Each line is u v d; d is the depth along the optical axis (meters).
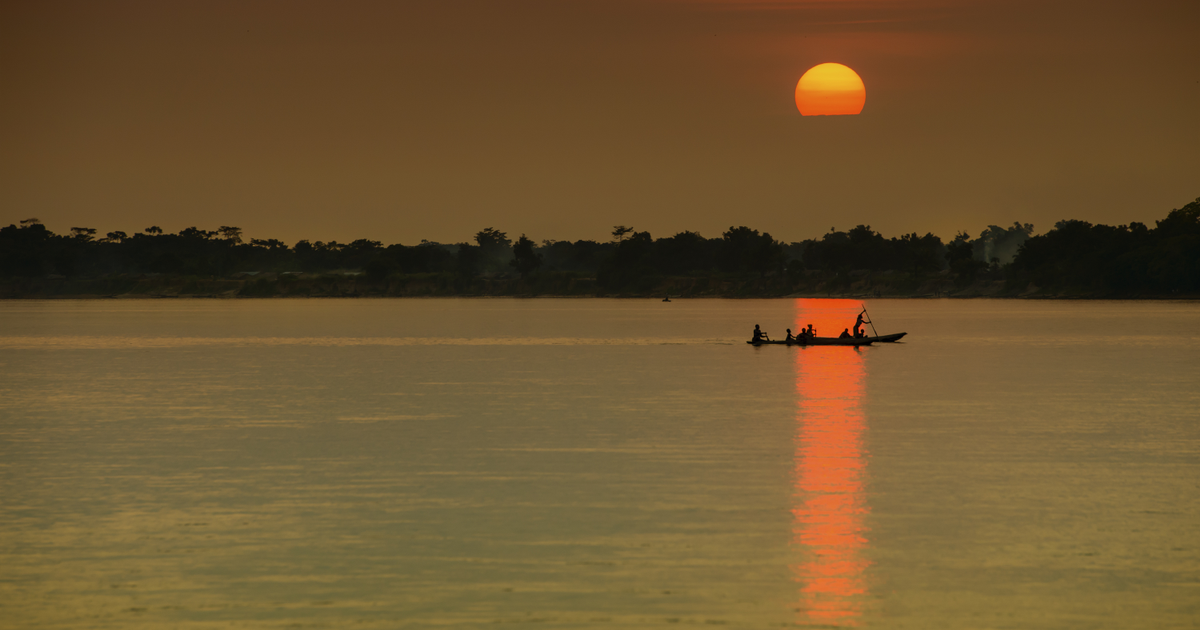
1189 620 74.19
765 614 75.19
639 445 141.38
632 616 74.88
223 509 104.69
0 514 102.81
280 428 158.75
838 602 77.44
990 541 92.06
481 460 130.50
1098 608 76.38
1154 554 88.31
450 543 92.19
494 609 76.25
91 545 91.88
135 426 161.25
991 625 73.38
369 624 73.50
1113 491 110.88
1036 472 121.12
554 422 164.50
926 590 79.88
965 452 134.38
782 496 109.19
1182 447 137.88
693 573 83.75
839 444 141.38
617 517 100.75
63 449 139.38
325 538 93.94
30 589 80.69
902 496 108.81
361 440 146.50
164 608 76.69
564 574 83.56
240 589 80.56
